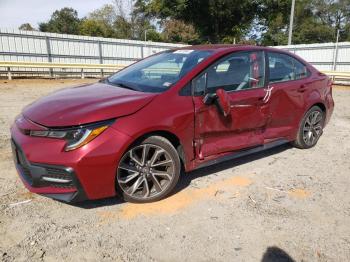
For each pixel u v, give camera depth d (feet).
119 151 9.76
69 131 9.34
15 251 8.48
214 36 130.62
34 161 9.38
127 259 8.35
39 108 10.76
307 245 9.13
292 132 15.83
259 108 13.48
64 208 10.66
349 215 10.77
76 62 64.95
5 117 23.27
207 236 9.39
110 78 14.26
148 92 11.32
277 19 129.80
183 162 11.66
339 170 14.57
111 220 10.05
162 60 13.84
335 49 66.28
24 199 11.13
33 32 58.59
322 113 17.43
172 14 127.85
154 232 9.52
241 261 8.41
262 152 16.62
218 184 12.67
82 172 9.36
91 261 8.25
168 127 10.66
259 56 14.01
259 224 10.06
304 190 12.46
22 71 58.18
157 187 11.06
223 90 11.55
